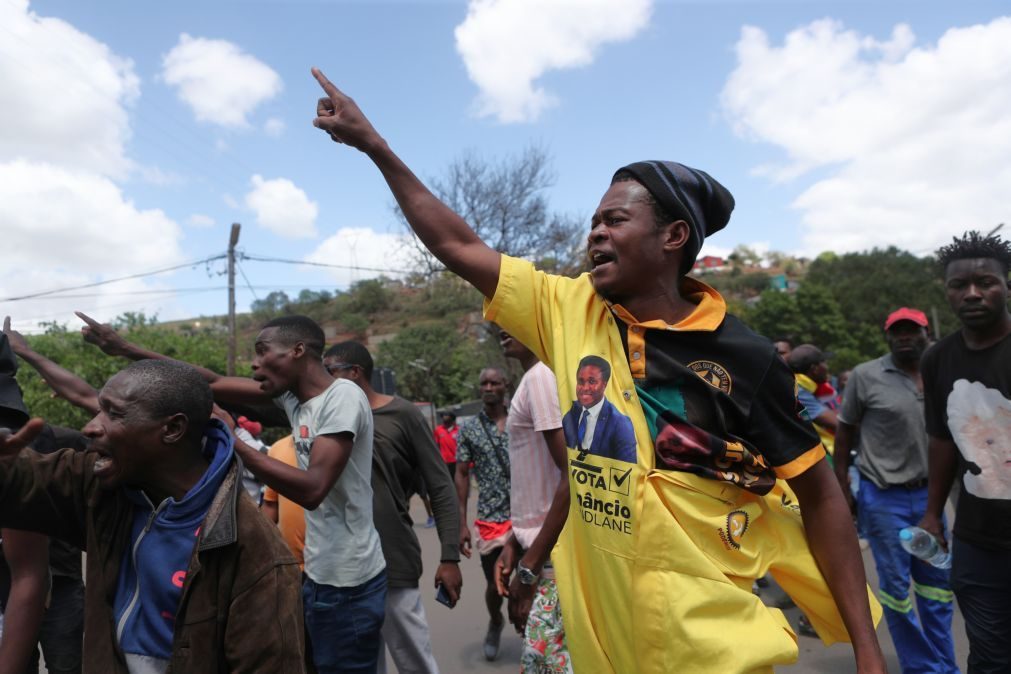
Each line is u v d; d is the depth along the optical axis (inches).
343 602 104.3
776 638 56.7
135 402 61.5
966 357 107.5
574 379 61.7
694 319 60.5
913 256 2220.7
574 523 62.7
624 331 62.0
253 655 60.5
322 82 67.5
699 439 56.8
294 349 103.8
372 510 114.0
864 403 155.2
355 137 66.3
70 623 119.6
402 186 68.0
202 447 68.6
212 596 61.2
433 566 277.7
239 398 117.9
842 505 62.6
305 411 103.1
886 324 154.7
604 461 58.4
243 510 63.6
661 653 54.6
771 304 2007.9
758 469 59.0
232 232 761.6
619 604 56.7
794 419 60.3
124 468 62.6
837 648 167.6
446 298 1061.1
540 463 120.6
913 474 145.9
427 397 1218.6
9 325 84.0
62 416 527.5
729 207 65.8
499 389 189.6
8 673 69.6
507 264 68.7
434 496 135.4
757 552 59.9
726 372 58.5
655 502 55.9
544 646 104.3
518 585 97.4
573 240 869.8
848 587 61.5
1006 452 101.7
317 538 105.3
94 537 64.8
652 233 60.7
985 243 102.7
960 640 166.6
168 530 62.9
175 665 60.0
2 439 57.2
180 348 685.9
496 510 180.7
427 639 125.6
